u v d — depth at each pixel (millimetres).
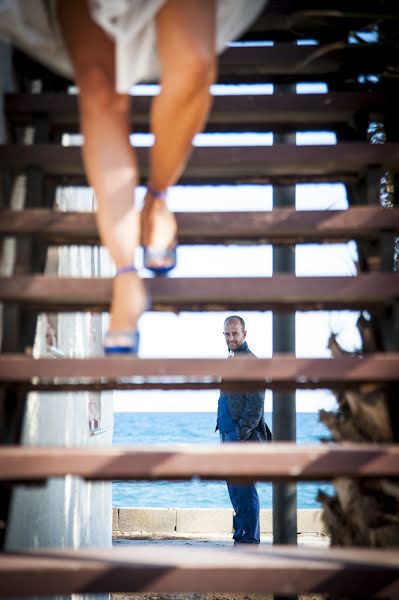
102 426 6496
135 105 2801
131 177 2125
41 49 2504
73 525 4340
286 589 1688
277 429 3824
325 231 2453
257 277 2227
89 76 2139
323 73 3109
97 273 5820
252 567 1692
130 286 2086
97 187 2109
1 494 2129
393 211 2395
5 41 2543
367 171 2619
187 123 2047
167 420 90750
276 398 3844
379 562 1738
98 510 5859
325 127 2971
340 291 2221
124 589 1668
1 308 2445
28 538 2910
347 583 1682
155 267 2297
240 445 1929
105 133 2123
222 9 2285
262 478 2143
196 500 18875
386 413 2268
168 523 9070
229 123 2918
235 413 5559
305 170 2695
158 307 2428
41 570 1663
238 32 2441
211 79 1993
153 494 20141
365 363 2020
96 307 2410
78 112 2723
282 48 3021
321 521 2555
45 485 2113
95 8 1887
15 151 2525
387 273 2346
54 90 3168
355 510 2320
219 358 2006
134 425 81500
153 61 2260
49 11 2334
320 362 2020
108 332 2076
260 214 2406
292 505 3717
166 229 2293
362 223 2400
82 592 1665
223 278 2227
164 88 1984
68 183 2744
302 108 2799
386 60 3037
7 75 2766
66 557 1773
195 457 1842
